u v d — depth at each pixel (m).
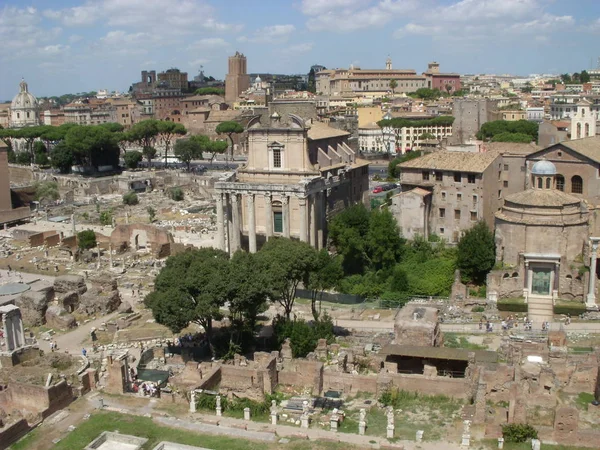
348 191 151.62
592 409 71.56
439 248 125.50
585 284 103.88
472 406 72.12
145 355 95.56
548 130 177.62
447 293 115.06
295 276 99.62
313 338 93.00
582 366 77.75
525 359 82.56
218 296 90.38
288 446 64.31
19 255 163.38
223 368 80.25
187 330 107.44
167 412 73.19
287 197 129.50
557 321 100.44
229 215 138.00
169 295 90.44
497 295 108.38
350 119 185.62
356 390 79.06
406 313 92.19
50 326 113.69
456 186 128.12
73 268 150.50
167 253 159.12
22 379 84.44
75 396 77.62
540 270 107.50
